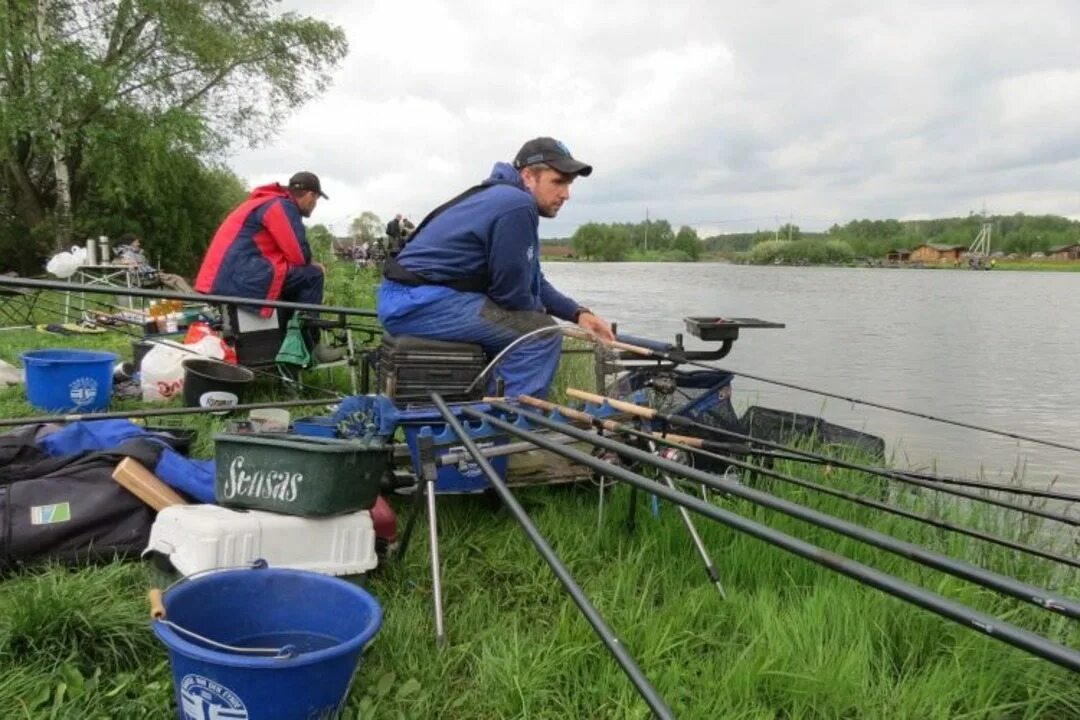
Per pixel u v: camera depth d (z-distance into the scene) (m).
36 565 3.02
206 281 6.20
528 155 4.39
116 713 2.25
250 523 2.73
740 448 3.43
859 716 2.46
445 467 3.48
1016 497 5.01
